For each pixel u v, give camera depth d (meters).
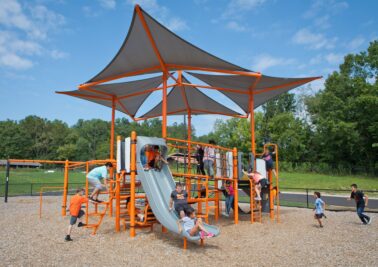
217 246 7.23
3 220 10.48
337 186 31.88
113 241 7.52
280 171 49.38
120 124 116.25
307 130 53.75
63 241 7.52
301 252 6.76
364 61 43.34
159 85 12.85
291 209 15.29
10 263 5.74
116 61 9.23
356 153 45.47
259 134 50.75
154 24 7.50
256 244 7.47
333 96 43.84
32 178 41.62
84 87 10.73
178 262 5.93
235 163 10.66
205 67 9.09
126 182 10.52
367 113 41.62
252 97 11.84
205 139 96.06
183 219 6.91
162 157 8.71
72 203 7.80
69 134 97.88
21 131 99.62
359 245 7.48
